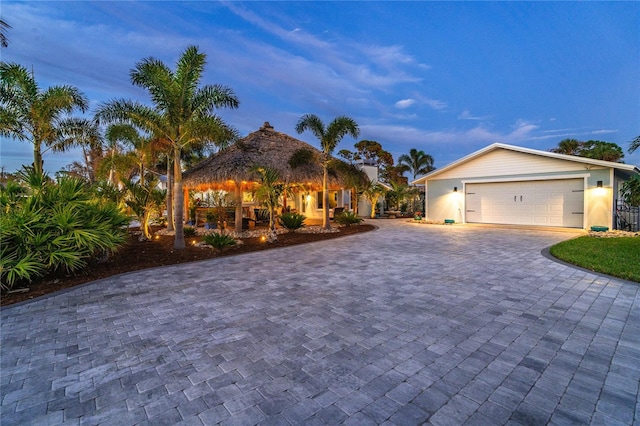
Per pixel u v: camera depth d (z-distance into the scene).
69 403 2.50
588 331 3.68
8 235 5.76
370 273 6.52
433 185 18.42
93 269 7.09
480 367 2.94
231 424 2.23
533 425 2.19
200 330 3.86
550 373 2.83
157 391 2.64
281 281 6.02
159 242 11.16
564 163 13.61
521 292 5.15
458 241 10.80
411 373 2.85
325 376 2.82
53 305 4.82
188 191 17.53
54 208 6.61
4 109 9.90
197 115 9.79
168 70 9.31
